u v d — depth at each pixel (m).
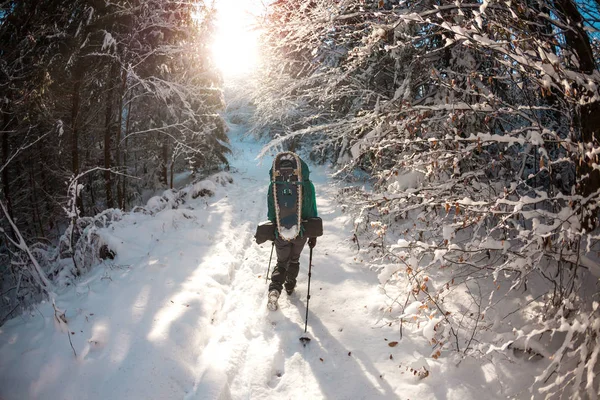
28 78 6.84
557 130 3.89
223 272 4.51
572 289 2.87
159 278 4.17
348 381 2.84
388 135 4.62
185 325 3.25
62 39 7.38
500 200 2.74
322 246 5.45
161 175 14.33
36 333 3.25
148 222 5.93
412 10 4.43
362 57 4.01
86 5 7.70
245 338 3.31
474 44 2.82
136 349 2.93
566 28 2.80
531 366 2.78
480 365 2.85
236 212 7.66
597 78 2.62
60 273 5.03
